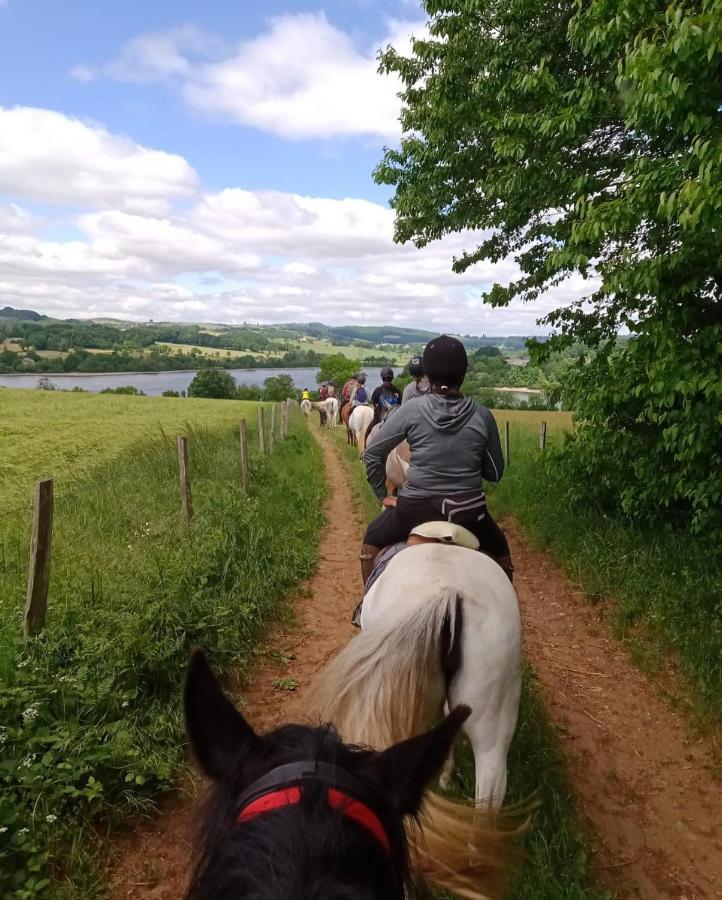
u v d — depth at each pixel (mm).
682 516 7465
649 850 3518
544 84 6633
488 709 2629
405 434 3516
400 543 3467
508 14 7840
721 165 4414
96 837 3451
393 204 10688
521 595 7227
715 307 6152
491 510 10883
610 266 6035
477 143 9344
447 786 3275
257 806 1298
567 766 4176
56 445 15883
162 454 13273
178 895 3213
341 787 1348
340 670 2416
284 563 7723
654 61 4512
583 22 5590
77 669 4340
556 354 8266
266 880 1098
